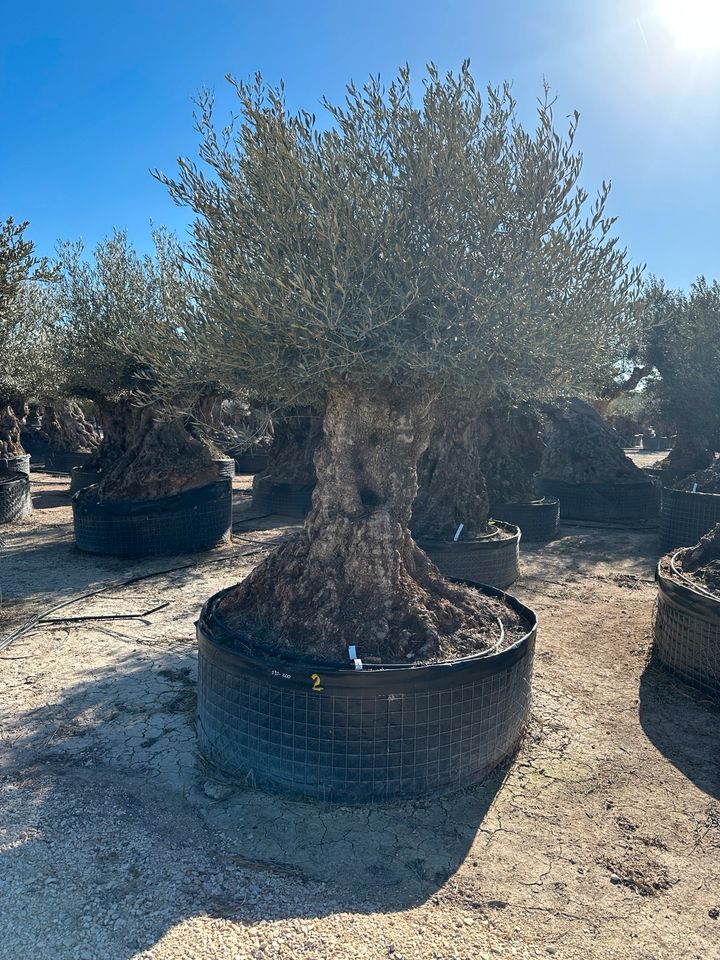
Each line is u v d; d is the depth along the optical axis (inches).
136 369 410.6
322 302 139.9
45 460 943.0
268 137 159.6
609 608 298.7
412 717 146.6
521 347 158.7
